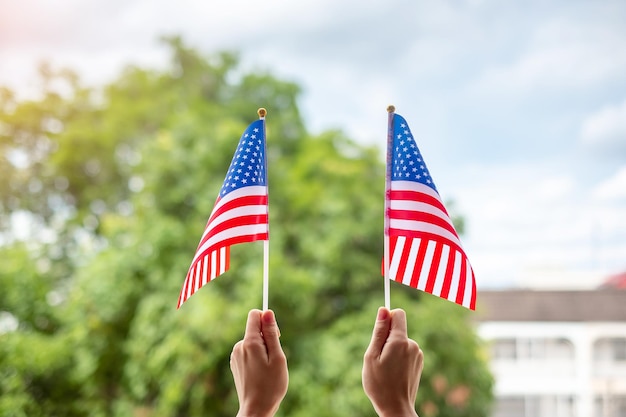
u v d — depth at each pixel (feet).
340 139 27.94
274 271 21.63
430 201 5.36
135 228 23.53
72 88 32.53
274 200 24.21
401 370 3.76
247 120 29.37
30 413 21.50
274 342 3.92
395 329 3.85
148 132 30.58
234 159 5.52
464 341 22.59
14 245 27.20
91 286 22.97
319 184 25.11
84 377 22.52
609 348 22.97
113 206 30.09
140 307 22.62
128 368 22.06
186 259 22.56
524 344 23.39
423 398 21.79
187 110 28.19
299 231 24.04
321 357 21.62
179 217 24.00
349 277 23.72
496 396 23.29
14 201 30.17
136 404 22.54
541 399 23.04
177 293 21.95
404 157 5.42
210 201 23.03
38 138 31.37
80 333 22.63
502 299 23.77
